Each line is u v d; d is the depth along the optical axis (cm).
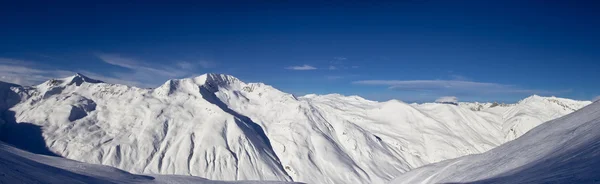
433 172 7725
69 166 7731
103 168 8238
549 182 3150
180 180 8256
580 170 3158
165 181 7944
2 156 5441
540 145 5422
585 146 3953
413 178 8238
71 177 5556
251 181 8825
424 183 7375
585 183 2744
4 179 3766
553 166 3788
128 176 7850
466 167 6662
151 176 8512
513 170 4712
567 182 2948
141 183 7131
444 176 6856
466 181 5600
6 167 4378
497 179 4425
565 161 3769
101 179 6344
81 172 6919
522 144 6238
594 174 2864
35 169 5244
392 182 9069
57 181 4719
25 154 8756
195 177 8925
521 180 3725
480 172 5731
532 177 3656
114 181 6475
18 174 4234
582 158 3550
